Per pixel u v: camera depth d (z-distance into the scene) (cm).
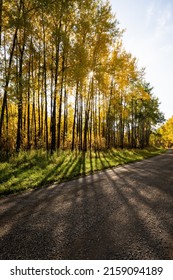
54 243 358
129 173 1049
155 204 555
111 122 3259
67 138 2344
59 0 1286
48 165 1203
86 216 479
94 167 1216
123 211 505
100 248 339
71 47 1488
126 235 381
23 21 1146
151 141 8731
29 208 548
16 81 1096
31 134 1994
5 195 691
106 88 2027
